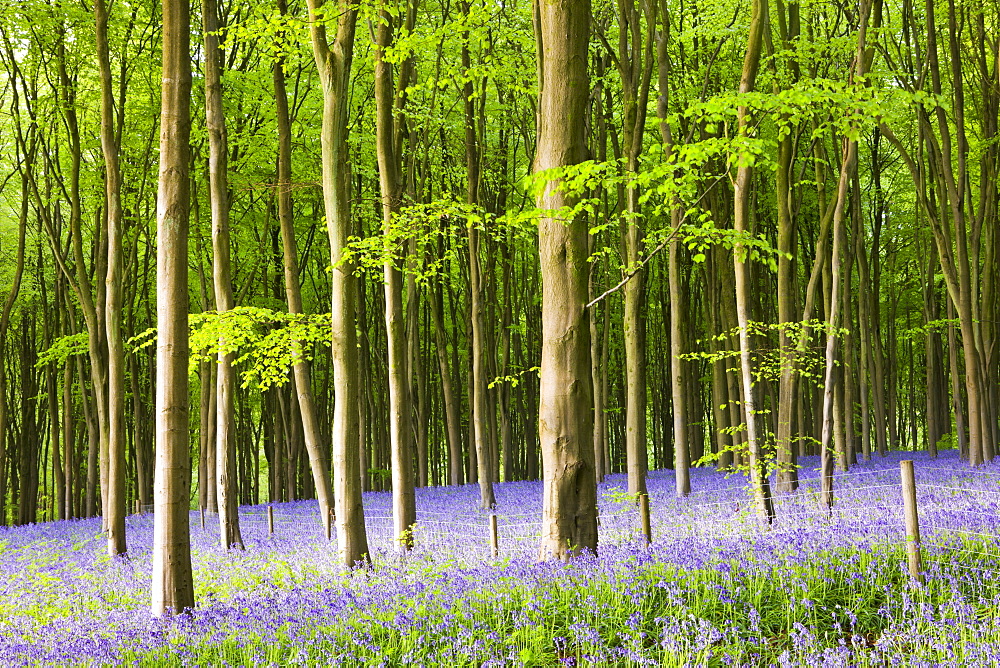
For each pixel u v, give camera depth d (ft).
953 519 32.83
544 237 35.40
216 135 58.54
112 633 27.14
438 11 76.33
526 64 64.90
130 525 79.92
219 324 48.62
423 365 122.93
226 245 58.85
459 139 85.15
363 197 89.45
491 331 111.14
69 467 99.25
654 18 62.75
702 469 104.73
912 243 102.27
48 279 111.86
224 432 59.16
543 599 26.78
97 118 81.35
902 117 66.80
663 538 39.50
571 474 34.58
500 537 48.19
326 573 40.29
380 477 121.70
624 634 22.41
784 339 59.62
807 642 20.66
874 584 26.05
